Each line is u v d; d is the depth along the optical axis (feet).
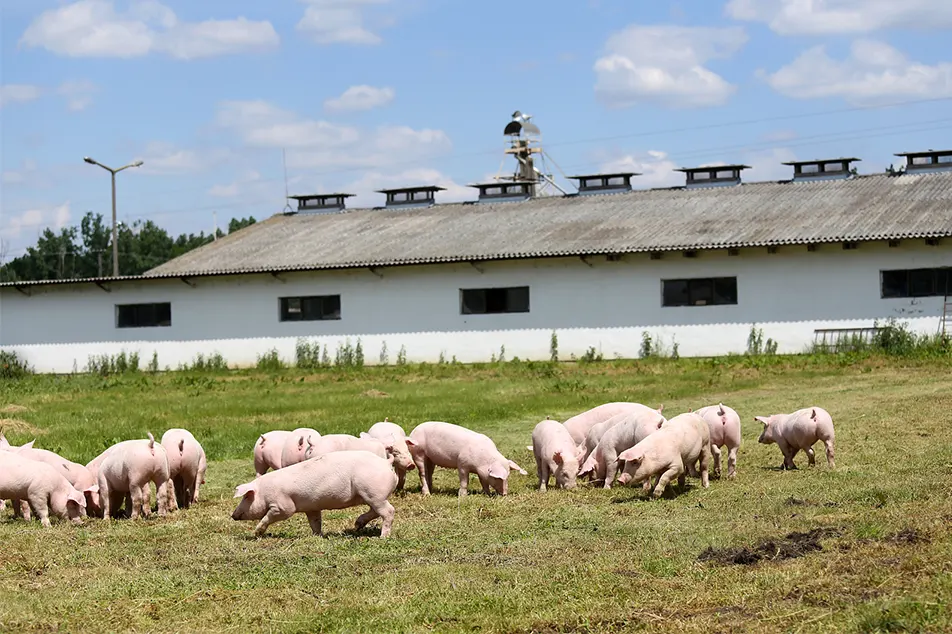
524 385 85.87
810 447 42.50
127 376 118.73
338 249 127.85
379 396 80.53
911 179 119.14
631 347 112.78
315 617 23.86
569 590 24.94
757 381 80.94
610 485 39.86
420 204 147.33
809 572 24.98
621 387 80.64
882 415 55.77
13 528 35.22
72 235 297.12
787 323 107.04
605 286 113.80
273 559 29.30
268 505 32.81
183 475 40.01
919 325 102.32
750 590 24.00
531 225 125.49
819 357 97.19
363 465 32.58
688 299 111.24
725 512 33.40
